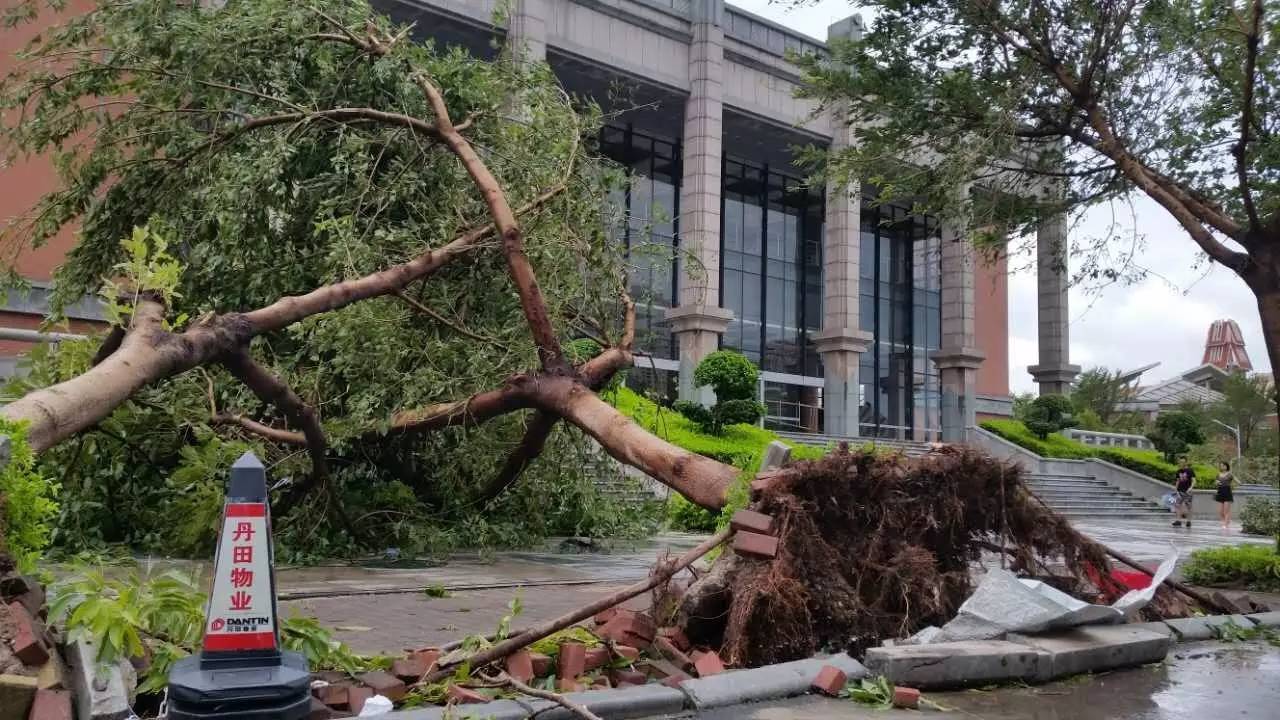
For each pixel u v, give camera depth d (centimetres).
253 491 323
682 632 554
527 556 1120
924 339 3944
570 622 496
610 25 2655
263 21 965
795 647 520
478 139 1090
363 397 941
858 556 572
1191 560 1180
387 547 1084
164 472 972
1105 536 1952
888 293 3875
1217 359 12125
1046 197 1216
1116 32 998
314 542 1001
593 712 410
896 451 625
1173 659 596
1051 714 452
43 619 377
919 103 1098
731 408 2372
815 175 1216
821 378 3603
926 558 571
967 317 3347
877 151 1134
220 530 319
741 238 3503
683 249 1179
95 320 1543
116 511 963
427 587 784
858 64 1130
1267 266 942
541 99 1127
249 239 951
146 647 384
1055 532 658
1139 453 3334
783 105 3014
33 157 1558
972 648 515
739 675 466
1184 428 3266
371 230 993
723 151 3378
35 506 408
